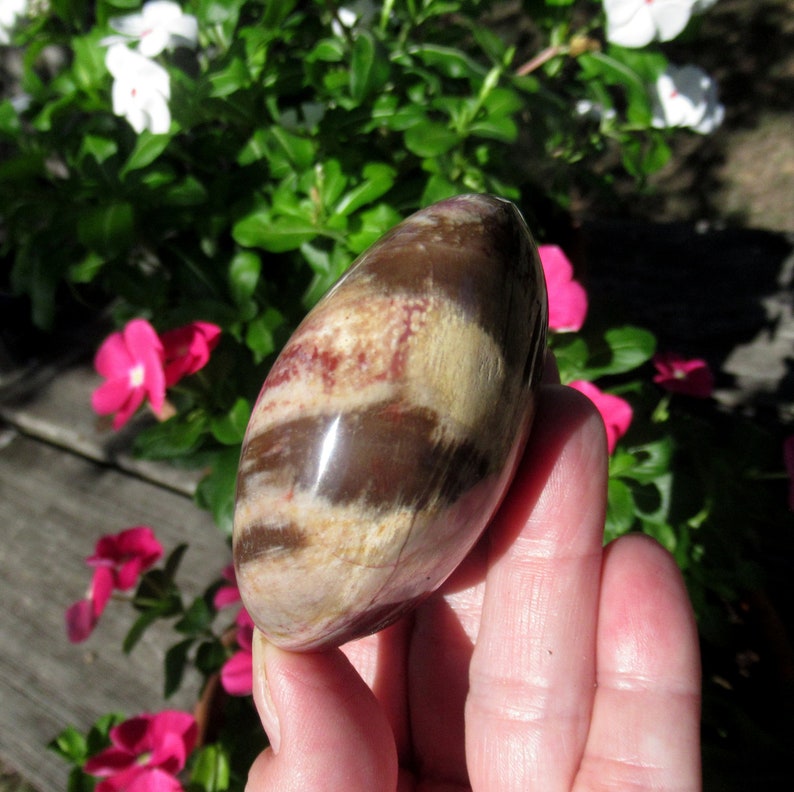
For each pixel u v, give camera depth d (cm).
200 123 22
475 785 14
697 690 13
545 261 20
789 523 21
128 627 25
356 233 20
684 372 21
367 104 20
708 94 22
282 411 11
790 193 46
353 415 11
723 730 20
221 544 26
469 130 19
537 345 12
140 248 24
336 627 11
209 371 21
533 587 14
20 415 32
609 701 13
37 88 22
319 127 20
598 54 20
